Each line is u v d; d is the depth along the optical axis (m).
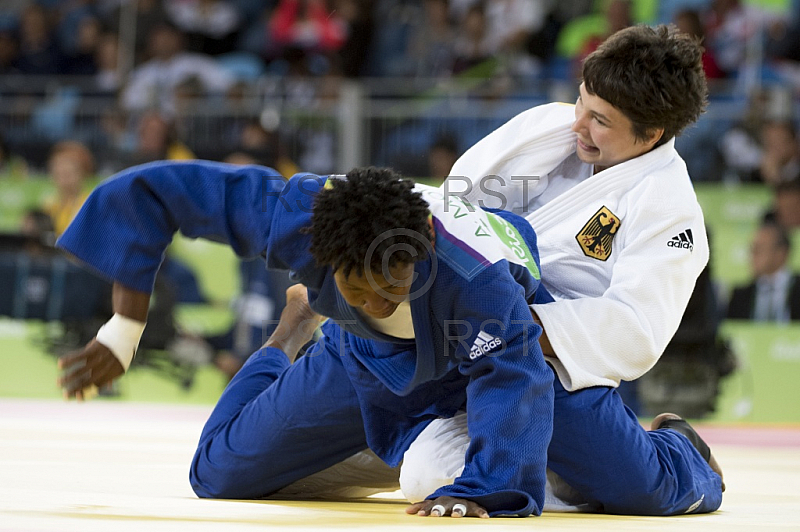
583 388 8.66
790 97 27.06
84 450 13.80
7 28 37.28
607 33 33.72
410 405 8.77
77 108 28.70
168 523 6.95
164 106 28.61
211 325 25.83
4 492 8.73
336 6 35.88
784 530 7.57
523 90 27.86
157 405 25.34
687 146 26.77
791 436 21.56
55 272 26.45
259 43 36.34
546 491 9.20
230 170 8.00
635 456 8.60
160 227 7.96
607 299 8.99
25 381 26.44
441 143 27.19
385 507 8.84
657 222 9.39
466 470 7.92
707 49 33.22
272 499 9.45
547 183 10.27
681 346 23.31
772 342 24.92
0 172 28.02
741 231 25.70
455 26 35.47
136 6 36.53
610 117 9.41
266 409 8.98
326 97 28.94
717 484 9.48
